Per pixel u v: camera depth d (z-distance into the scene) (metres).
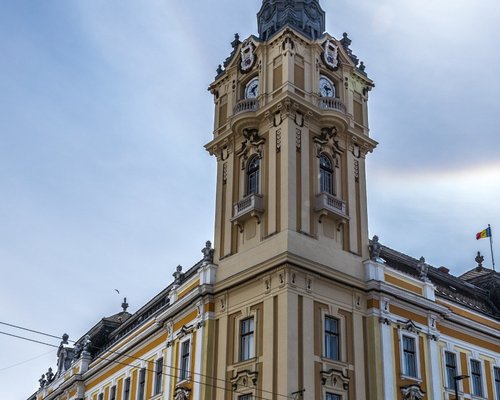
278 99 37.91
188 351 38.84
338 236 37.50
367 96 43.47
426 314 39.50
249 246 37.00
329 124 39.22
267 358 33.06
